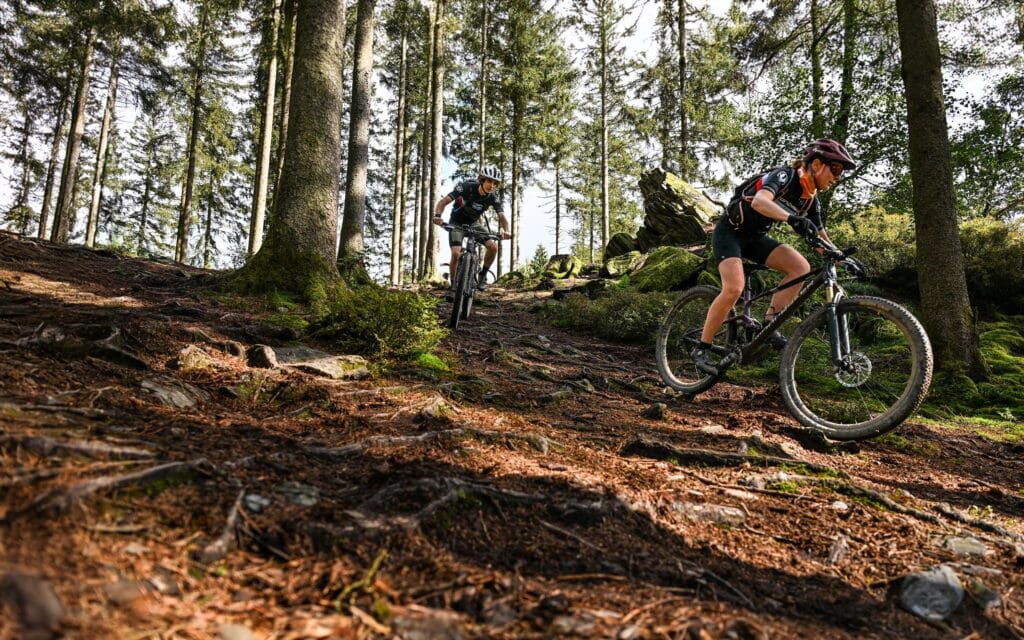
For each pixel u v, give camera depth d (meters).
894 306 3.49
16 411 1.79
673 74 23.27
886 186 10.38
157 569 1.23
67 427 1.77
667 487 2.33
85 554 1.20
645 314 8.47
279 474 1.87
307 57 6.56
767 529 2.12
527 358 5.97
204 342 3.54
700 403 4.70
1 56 22.45
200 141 26.67
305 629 1.14
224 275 7.41
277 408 2.74
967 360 6.32
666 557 1.75
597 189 36.38
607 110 27.09
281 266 6.09
